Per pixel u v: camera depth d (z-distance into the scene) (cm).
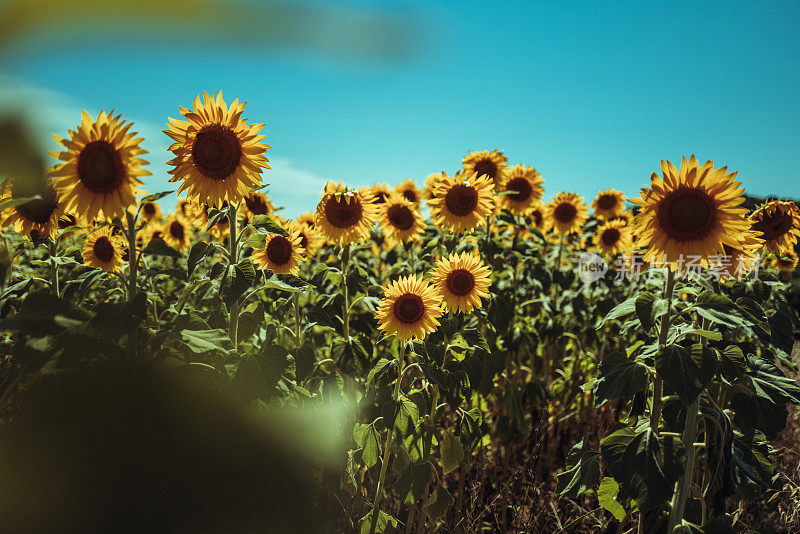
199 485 110
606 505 282
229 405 120
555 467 466
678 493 250
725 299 242
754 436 297
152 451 109
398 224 449
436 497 334
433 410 352
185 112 240
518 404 414
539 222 661
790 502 375
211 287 306
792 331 332
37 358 188
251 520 114
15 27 27
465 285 337
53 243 280
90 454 108
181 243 579
